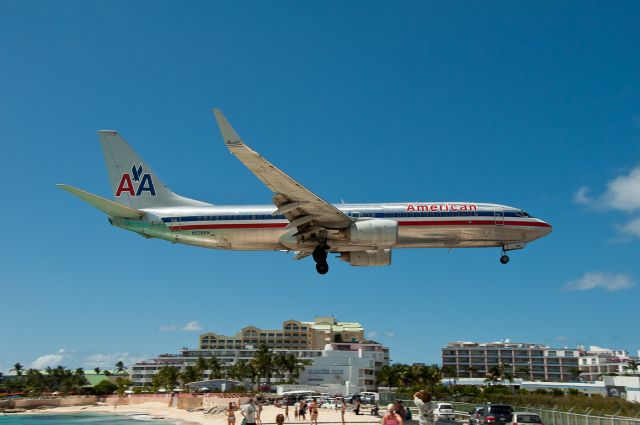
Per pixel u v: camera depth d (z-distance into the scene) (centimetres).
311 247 3725
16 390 17050
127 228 3850
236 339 17775
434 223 3788
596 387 11438
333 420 5272
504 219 3866
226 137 2831
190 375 15175
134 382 17362
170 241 3831
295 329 17675
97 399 13338
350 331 17875
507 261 3969
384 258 3784
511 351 17250
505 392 10219
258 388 13950
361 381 13488
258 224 3747
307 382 13488
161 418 8669
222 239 3775
